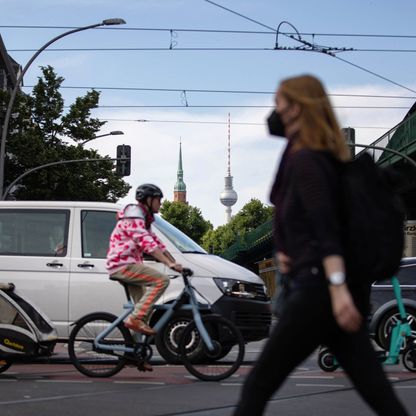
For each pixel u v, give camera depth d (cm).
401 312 968
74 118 4609
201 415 659
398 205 361
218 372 914
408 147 3494
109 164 4622
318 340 360
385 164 3844
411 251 4331
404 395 800
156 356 1344
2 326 931
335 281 342
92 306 1133
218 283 1124
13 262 1152
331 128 367
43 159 4478
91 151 4622
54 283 1141
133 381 902
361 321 356
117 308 1128
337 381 919
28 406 702
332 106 370
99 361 930
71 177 4541
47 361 1180
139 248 909
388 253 353
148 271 897
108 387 841
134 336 919
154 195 904
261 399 368
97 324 926
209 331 916
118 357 918
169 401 738
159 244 895
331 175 356
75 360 932
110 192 4672
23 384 862
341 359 365
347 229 354
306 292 354
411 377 966
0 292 937
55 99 4644
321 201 348
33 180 4516
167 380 917
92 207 1169
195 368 914
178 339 980
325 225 346
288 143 379
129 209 900
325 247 344
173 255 1136
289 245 362
